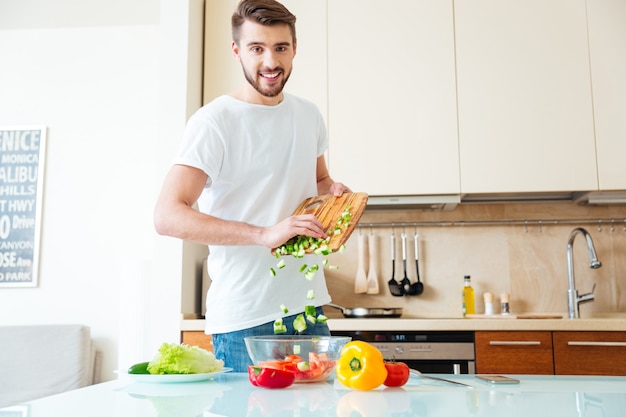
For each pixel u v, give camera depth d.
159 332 2.73
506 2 3.05
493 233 3.25
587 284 3.18
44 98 3.57
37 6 3.38
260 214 1.66
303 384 1.11
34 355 2.99
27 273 3.43
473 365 2.54
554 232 3.23
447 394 0.97
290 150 1.69
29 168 3.51
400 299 3.23
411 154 2.99
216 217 1.56
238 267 1.60
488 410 0.81
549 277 3.20
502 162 2.96
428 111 3.01
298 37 3.11
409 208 3.21
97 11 3.42
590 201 3.00
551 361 2.51
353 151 3.01
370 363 1.00
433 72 3.04
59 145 3.53
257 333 1.58
